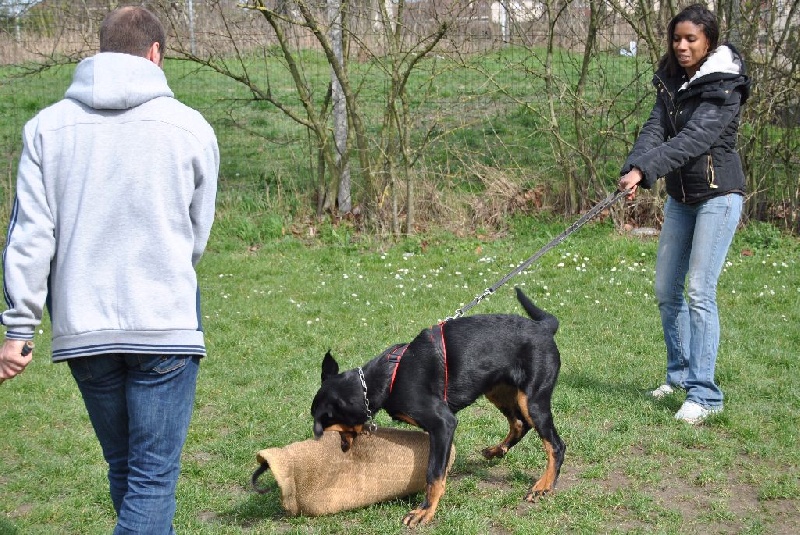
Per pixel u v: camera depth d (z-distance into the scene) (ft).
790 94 30.53
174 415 9.71
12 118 42.63
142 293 9.31
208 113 46.83
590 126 32.94
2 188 35.04
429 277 28.02
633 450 15.58
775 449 15.26
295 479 12.90
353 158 36.50
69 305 9.27
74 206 9.33
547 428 13.88
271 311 24.68
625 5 31.37
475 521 12.87
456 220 33.35
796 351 20.33
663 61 17.10
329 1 31.65
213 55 33.96
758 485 14.11
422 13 31.58
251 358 21.06
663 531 12.57
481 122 36.32
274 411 17.67
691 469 14.71
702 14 15.94
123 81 9.37
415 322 23.35
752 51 30.25
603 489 14.02
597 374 19.24
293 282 27.86
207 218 9.84
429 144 35.01
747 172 31.68
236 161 39.65
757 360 19.81
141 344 9.27
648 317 23.15
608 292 25.55
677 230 17.17
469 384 13.50
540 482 13.87
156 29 10.00
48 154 9.38
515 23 32.53
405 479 13.47
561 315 23.66
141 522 9.61
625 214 32.73
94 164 9.32
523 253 30.27
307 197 34.99
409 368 13.16
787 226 31.55
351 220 33.96
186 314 9.56
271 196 35.27
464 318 14.15
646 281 26.40
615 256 29.17
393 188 32.45
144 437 9.65
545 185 34.30
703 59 16.22
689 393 17.04
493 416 17.21
